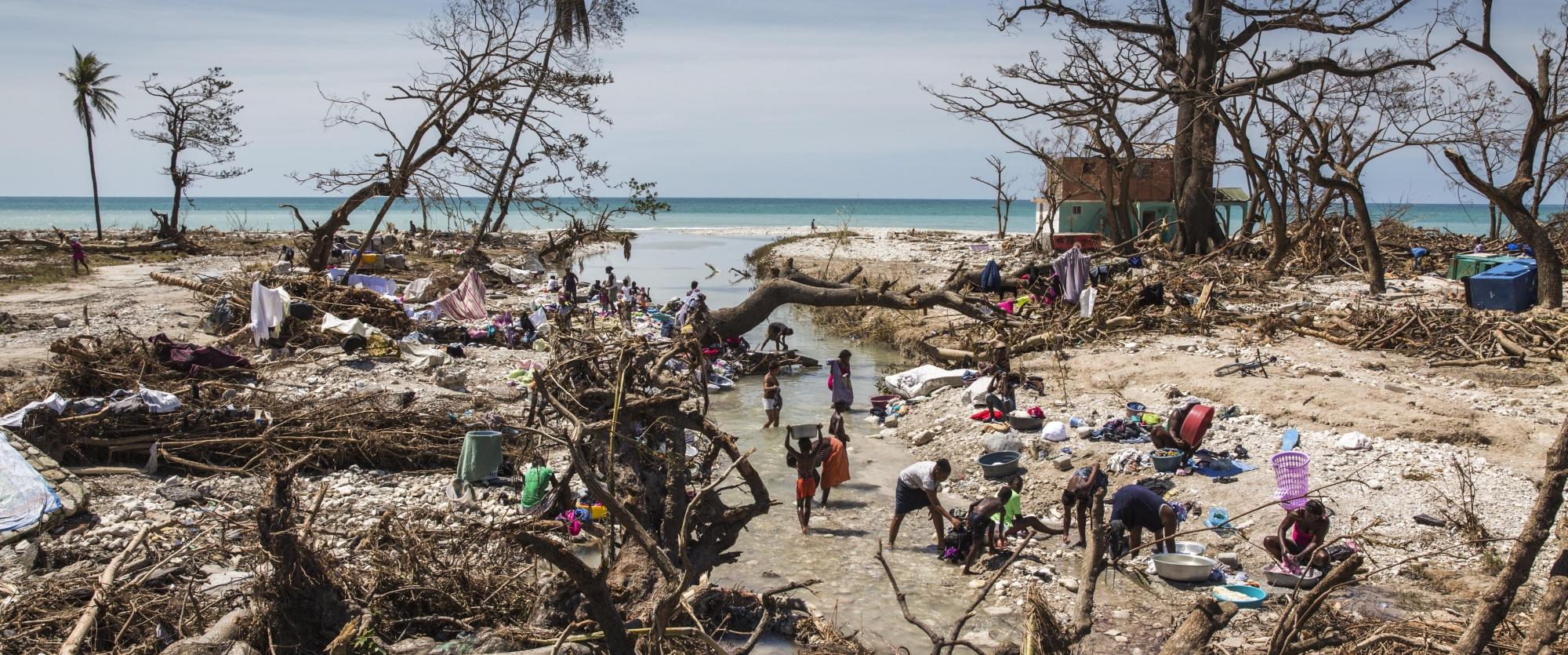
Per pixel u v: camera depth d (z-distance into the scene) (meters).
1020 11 36.94
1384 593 8.70
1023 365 19.41
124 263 38.91
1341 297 26.53
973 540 10.35
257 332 18.31
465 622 7.91
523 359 19.88
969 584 9.96
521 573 8.50
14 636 7.09
